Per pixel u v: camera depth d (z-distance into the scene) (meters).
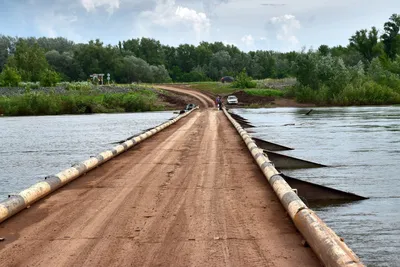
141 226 7.81
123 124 43.53
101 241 7.06
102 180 12.20
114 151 16.97
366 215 10.26
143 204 9.38
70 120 52.91
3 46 160.75
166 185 11.31
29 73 115.62
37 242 7.11
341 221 9.84
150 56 178.38
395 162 17.69
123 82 147.88
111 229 7.67
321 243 6.01
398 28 124.31
